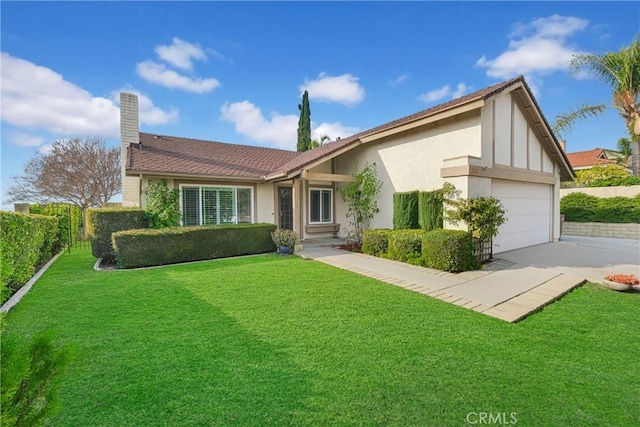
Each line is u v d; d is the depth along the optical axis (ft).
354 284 25.40
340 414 10.11
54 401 6.44
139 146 47.65
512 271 30.01
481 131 33.81
